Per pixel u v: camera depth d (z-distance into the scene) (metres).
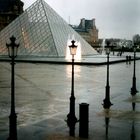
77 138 16.98
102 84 42.22
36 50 100.31
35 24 105.81
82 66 74.81
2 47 104.88
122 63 92.38
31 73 56.16
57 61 82.19
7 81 43.94
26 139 16.72
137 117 21.78
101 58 106.56
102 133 17.92
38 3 112.06
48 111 23.77
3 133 17.73
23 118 21.41
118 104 26.80
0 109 24.61
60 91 34.78
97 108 25.02
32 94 32.28
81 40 121.25
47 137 17.11
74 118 20.53
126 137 17.20
